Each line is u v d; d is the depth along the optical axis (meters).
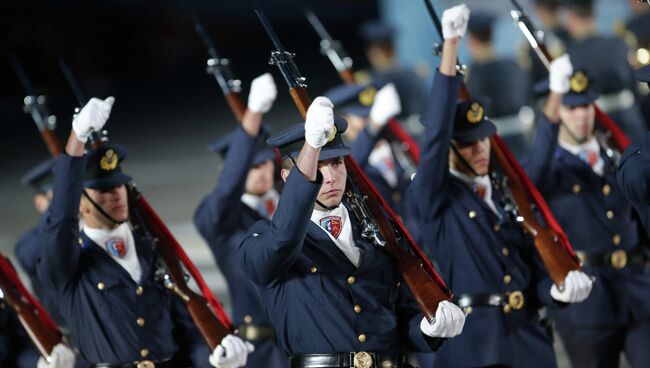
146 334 24.81
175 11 86.88
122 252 24.97
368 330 21.75
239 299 29.52
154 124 77.81
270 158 29.75
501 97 46.38
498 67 46.47
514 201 26.66
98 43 82.25
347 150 21.44
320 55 88.06
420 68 52.50
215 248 29.23
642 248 30.02
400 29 54.62
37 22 76.75
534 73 45.12
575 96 29.95
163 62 87.38
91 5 80.38
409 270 21.92
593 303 29.69
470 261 26.50
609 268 29.88
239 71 85.88
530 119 46.38
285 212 20.42
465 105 26.52
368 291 21.86
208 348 24.98
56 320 30.44
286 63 21.75
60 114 77.50
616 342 30.20
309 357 21.81
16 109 79.62
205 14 89.81
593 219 29.94
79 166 23.36
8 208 60.00
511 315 26.52
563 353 34.06
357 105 36.09
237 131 28.06
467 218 26.53
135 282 24.91
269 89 27.67
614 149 30.22
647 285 29.81
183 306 25.33
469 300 26.55
